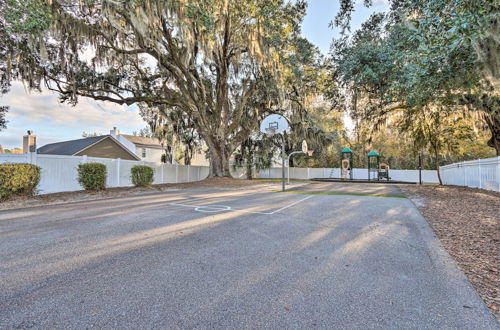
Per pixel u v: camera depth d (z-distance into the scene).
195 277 2.44
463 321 1.73
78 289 2.20
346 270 2.60
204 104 14.58
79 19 9.95
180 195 9.42
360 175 23.83
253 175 26.58
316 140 21.23
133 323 1.71
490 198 6.90
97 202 7.58
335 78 11.79
